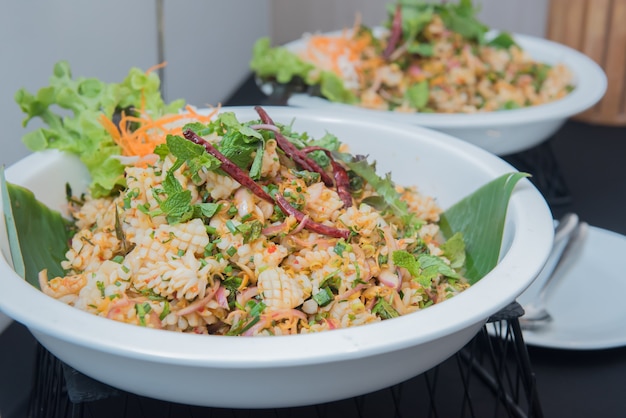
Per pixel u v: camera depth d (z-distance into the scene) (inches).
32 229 27.2
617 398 28.2
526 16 64.8
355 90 41.5
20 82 33.3
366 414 27.7
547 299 30.9
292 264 24.3
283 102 40.7
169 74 44.0
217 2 51.3
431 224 29.0
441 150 30.1
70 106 29.9
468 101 41.1
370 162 31.4
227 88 54.3
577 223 32.6
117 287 23.9
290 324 23.2
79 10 36.7
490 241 27.2
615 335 29.2
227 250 23.9
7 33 32.3
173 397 22.2
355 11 65.4
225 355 20.4
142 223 25.0
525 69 43.6
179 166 24.5
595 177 42.8
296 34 66.4
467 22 43.8
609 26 51.2
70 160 29.2
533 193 26.7
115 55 39.9
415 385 29.0
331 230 24.9
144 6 42.2
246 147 24.6
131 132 30.6
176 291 23.4
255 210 24.5
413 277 25.4
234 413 26.5
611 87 50.8
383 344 20.7
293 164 26.4
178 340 20.8
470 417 27.8
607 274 32.4
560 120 37.3
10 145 33.1
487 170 28.6
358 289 24.2
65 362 23.2
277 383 21.4
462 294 22.3
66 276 26.2
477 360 29.5
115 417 27.3
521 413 27.2
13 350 31.1
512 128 36.3
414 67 42.1
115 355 21.2
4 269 23.1
